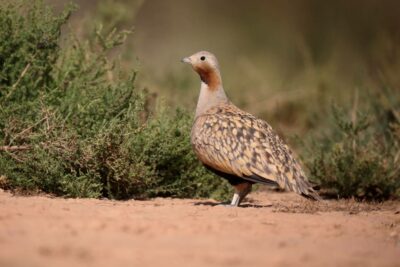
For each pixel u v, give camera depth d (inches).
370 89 1027.3
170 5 1763.0
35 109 708.0
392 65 1136.2
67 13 770.2
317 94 1189.7
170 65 1167.6
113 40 791.7
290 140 975.6
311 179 828.0
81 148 679.1
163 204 676.7
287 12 1660.9
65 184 677.9
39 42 749.9
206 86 722.2
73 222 530.9
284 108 1172.5
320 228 560.7
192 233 517.0
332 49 1422.2
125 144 692.1
